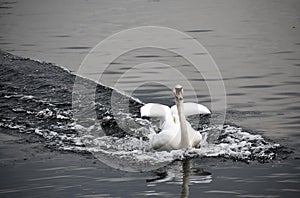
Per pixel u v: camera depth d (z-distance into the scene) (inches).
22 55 876.6
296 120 583.8
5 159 507.2
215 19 1139.3
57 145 547.2
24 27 1106.1
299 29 1031.0
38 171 476.1
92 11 1256.8
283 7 1259.8
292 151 508.7
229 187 435.5
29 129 589.3
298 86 698.2
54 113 633.6
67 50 911.0
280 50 885.8
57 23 1134.4
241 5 1300.4
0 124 603.5
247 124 581.3
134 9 1266.0
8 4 1373.0
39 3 1379.2
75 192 429.4
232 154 513.7
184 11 1232.2
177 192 428.1
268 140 536.7
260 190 426.9
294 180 443.8
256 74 756.0
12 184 448.5
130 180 455.2
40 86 715.4
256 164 485.4
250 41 951.0
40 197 420.8
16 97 680.4
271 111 615.2
